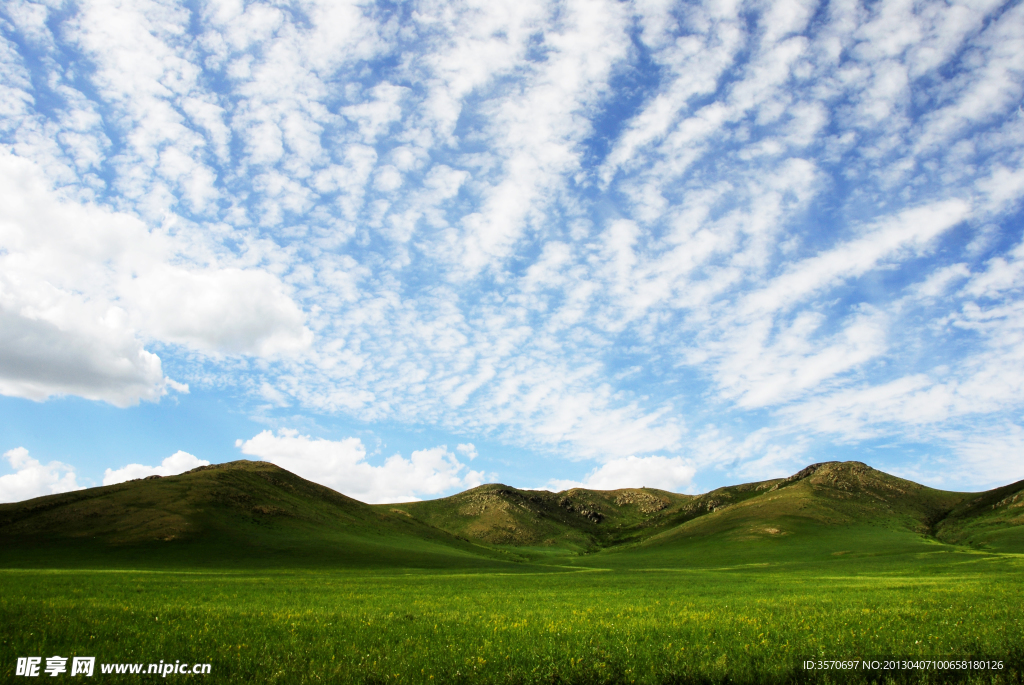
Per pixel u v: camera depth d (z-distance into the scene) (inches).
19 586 1803.6
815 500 7859.3
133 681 637.9
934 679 672.4
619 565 5300.2
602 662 705.0
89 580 2261.3
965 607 1178.0
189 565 3678.6
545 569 4473.4
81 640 798.5
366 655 746.2
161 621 999.0
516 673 673.0
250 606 1398.9
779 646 775.7
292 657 738.2
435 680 656.4
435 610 1368.1
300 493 6761.8
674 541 7313.0
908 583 2225.6
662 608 1381.6
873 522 6978.4
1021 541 4982.8
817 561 4530.0
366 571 3703.3
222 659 720.3
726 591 2091.5
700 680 665.0
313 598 1718.8
